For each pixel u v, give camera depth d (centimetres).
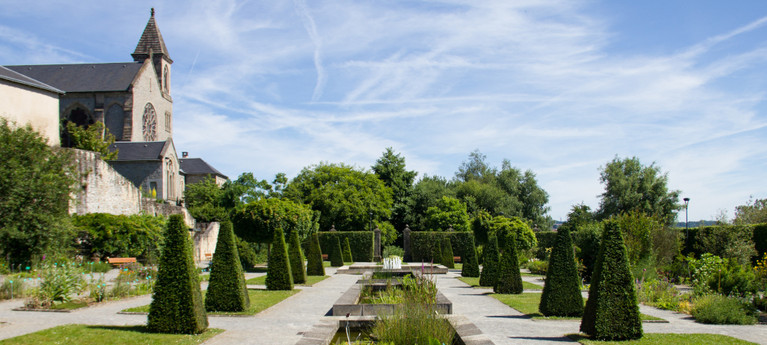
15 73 3475
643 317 1334
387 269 2989
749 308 1424
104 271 2462
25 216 2303
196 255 4047
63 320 1230
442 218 5612
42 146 2584
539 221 7419
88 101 5978
